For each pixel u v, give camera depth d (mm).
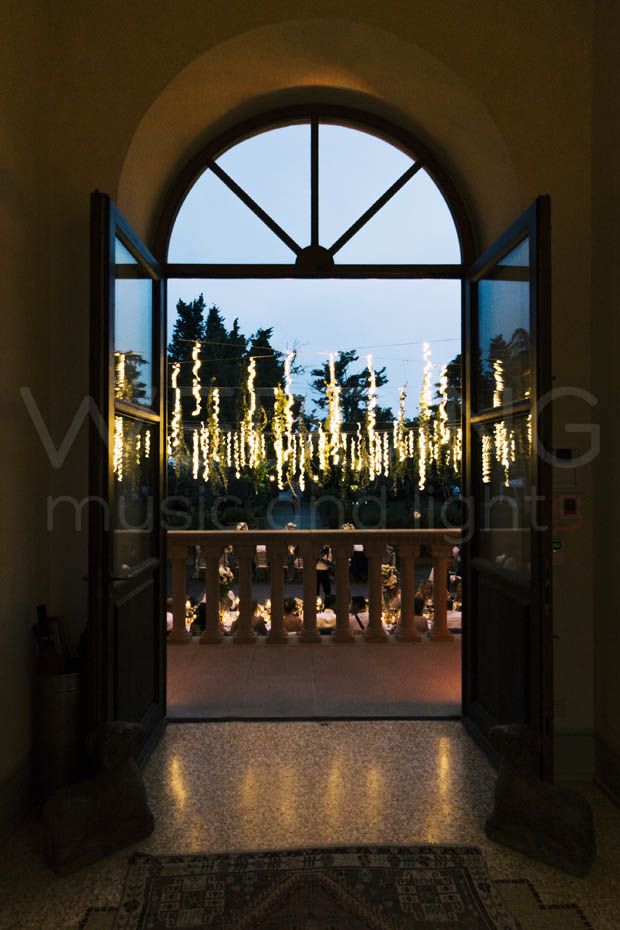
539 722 2471
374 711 3764
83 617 3053
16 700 2598
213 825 2553
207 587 5172
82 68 3127
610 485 2945
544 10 3197
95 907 2068
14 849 2410
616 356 2891
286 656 4836
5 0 2594
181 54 3156
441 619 5211
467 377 3629
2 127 2561
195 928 1962
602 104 3062
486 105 3182
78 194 3105
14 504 2633
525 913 2033
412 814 2633
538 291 2564
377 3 3176
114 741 2443
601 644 3025
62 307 3061
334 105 3748
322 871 2238
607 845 2447
